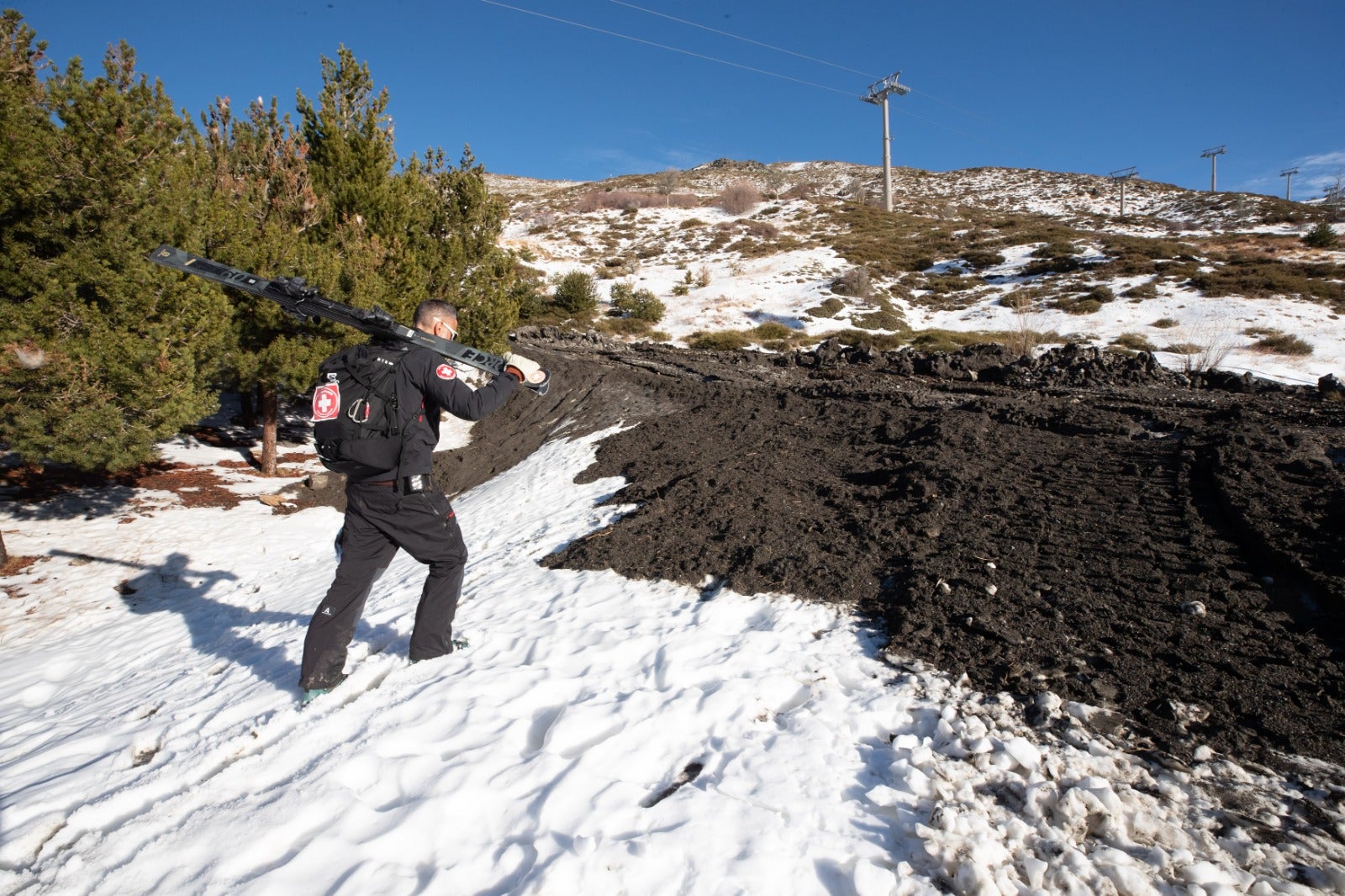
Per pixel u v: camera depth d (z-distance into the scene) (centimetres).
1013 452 620
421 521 338
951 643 334
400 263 1299
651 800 249
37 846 267
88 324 770
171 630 626
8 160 699
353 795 256
